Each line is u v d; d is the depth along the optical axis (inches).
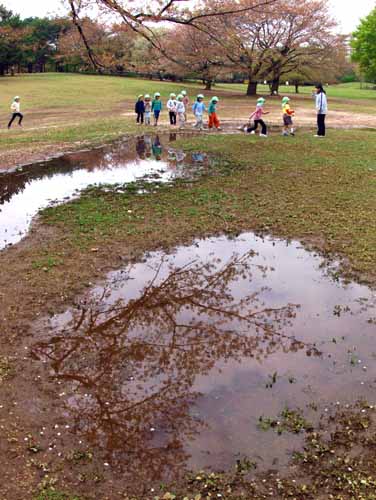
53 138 800.9
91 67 460.1
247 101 1546.5
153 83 2033.7
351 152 671.1
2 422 186.5
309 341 243.6
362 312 268.5
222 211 422.9
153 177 544.4
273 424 186.4
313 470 164.9
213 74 1658.5
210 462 169.3
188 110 1234.0
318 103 789.9
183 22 416.5
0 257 331.0
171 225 391.5
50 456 171.3
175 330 255.6
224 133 862.5
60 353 232.7
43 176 560.4
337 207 428.5
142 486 159.6
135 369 222.7
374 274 306.8
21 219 409.1
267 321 262.8
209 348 239.6
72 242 355.6
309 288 297.1
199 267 325.4
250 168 577.9
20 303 272.1
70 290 288.2
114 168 597.0
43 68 2726.4
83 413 193.6
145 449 175.5
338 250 343.0
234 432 182.9
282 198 456.8
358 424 185.9
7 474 162.6
